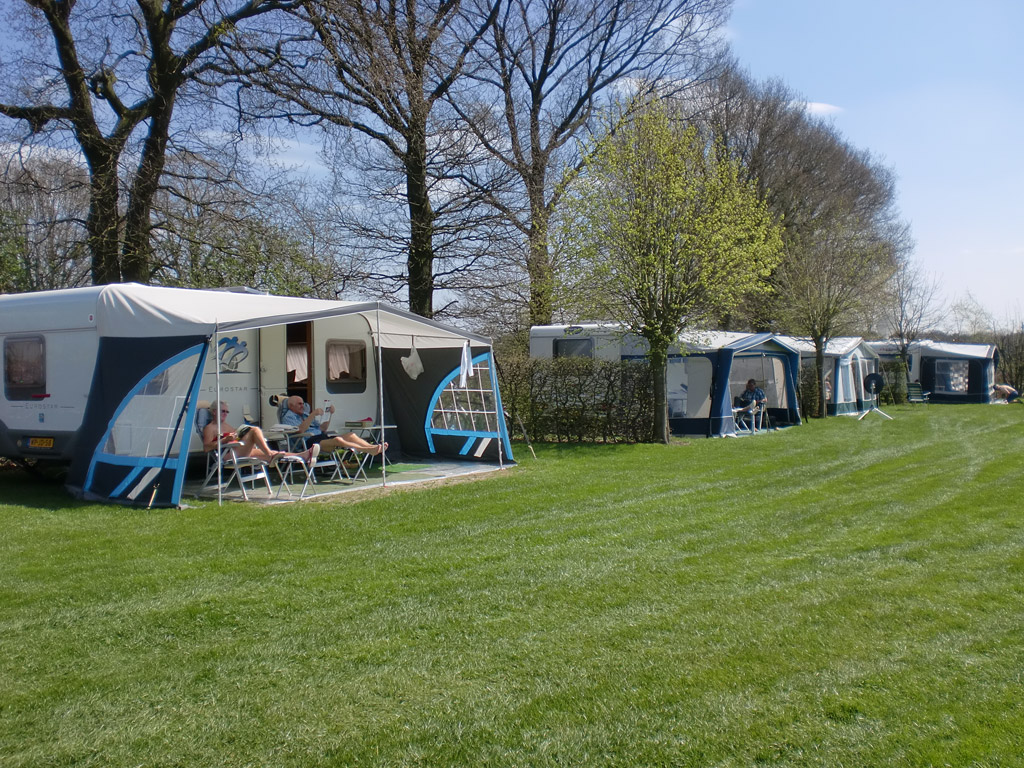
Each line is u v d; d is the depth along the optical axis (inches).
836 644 171.9
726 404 661.3
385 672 159.3
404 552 254.5
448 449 497.0
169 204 600.1
